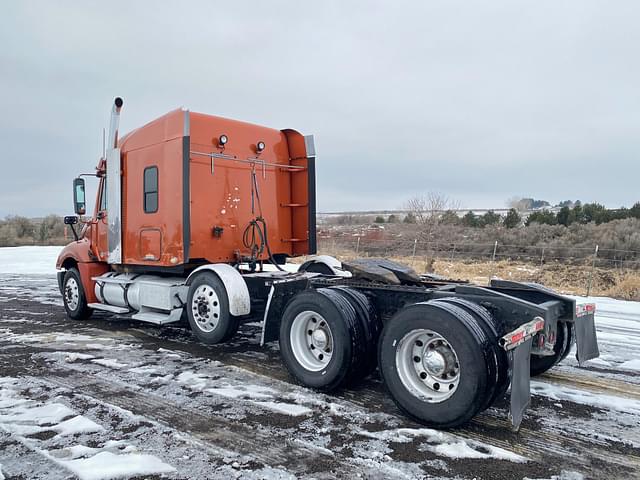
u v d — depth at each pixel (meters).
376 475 3.10
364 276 5.13
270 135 7.77
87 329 7.79
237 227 7.22
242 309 6.05
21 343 6.76
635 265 17.38
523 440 3.67
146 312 7.30
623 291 12.60
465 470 3.18
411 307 4.02
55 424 3.89
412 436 3.71
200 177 6.78
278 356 6.07
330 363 4.58
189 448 3.46
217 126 7.02
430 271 16.97
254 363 5.75
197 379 5.09
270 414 4.12
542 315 3.94
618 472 3.19
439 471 3.16
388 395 4.26
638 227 21.03
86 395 4.58
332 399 4.53
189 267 7.04
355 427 3.87
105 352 6.26
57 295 11.92
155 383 4.96
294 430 3.80
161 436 3.66
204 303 6.27
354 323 4.59
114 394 4.61
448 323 3.76
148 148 7.06
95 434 3.70
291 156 8.12
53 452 3.39
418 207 22.89
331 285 5.45
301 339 4.98
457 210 23.36
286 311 5.02
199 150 6.79
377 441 3.62
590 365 5.81
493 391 3.68
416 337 4.06
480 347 3.63
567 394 4.74
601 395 4.71
